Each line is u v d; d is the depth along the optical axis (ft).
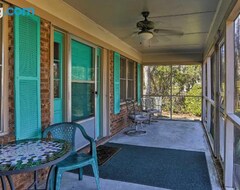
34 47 8.21
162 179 9.12
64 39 11.07
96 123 15.07
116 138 16.24
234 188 8.22
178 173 9.75
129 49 20.90
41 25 8.82
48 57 9.27
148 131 18.72
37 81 8.37
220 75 11.62
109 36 16.02
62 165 7.27
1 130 7.10
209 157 11.94
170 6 10.64
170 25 13.84
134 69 23.86
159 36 16.67
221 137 11.26
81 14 11.85
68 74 11.24
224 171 8.47
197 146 14.15
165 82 26.32
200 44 20.02
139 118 18.02
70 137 8.86
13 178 7.41
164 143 14.90
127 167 10.43
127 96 21.45
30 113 8.04
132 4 10.45
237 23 8.27
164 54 24.81
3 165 4.93
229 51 8.47
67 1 10.09
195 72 25.31
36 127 8.35
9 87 7.35
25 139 7.40
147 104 25.73
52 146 6.45
